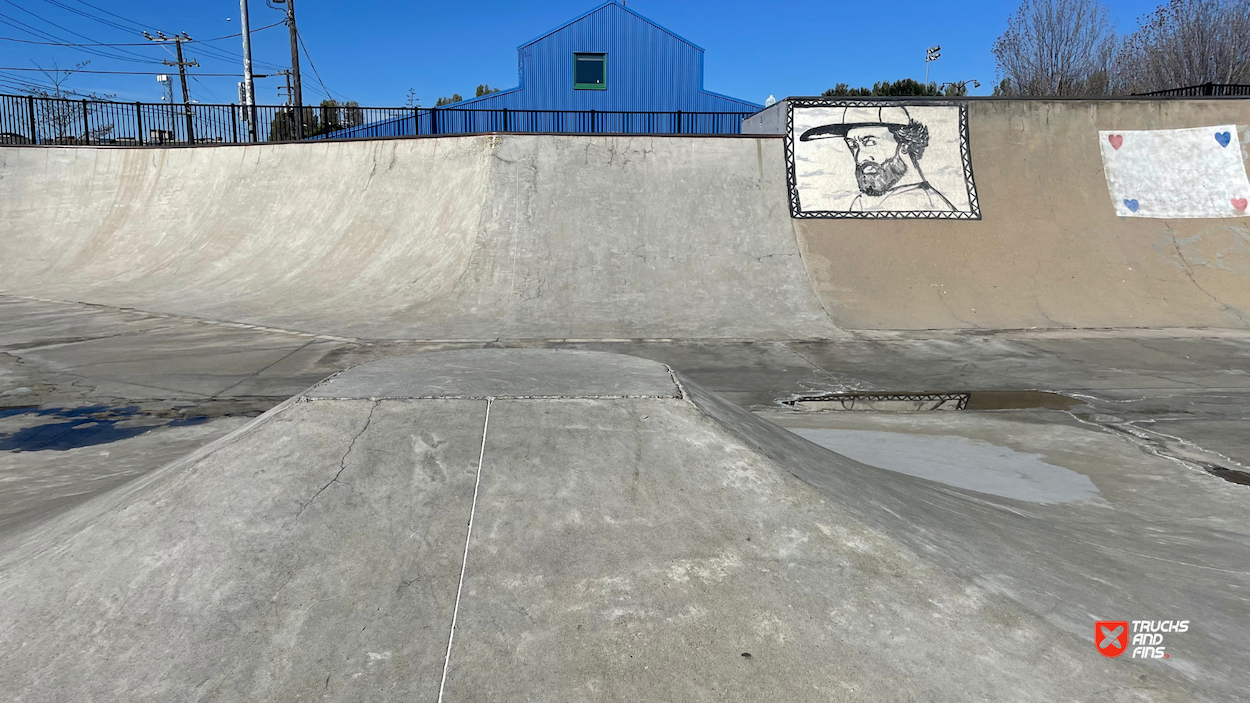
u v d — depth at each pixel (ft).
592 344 30.96
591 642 6.52
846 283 39.99
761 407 21.52
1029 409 21.21
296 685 6.04
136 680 6.13
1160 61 88.07
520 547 7.61
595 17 78.48
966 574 7.93
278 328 33.78
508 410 9.77
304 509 8.02
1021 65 95.14
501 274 40.24
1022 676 6.43
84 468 14.92
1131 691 6.40
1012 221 43.21
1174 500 13.76
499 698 5.93
